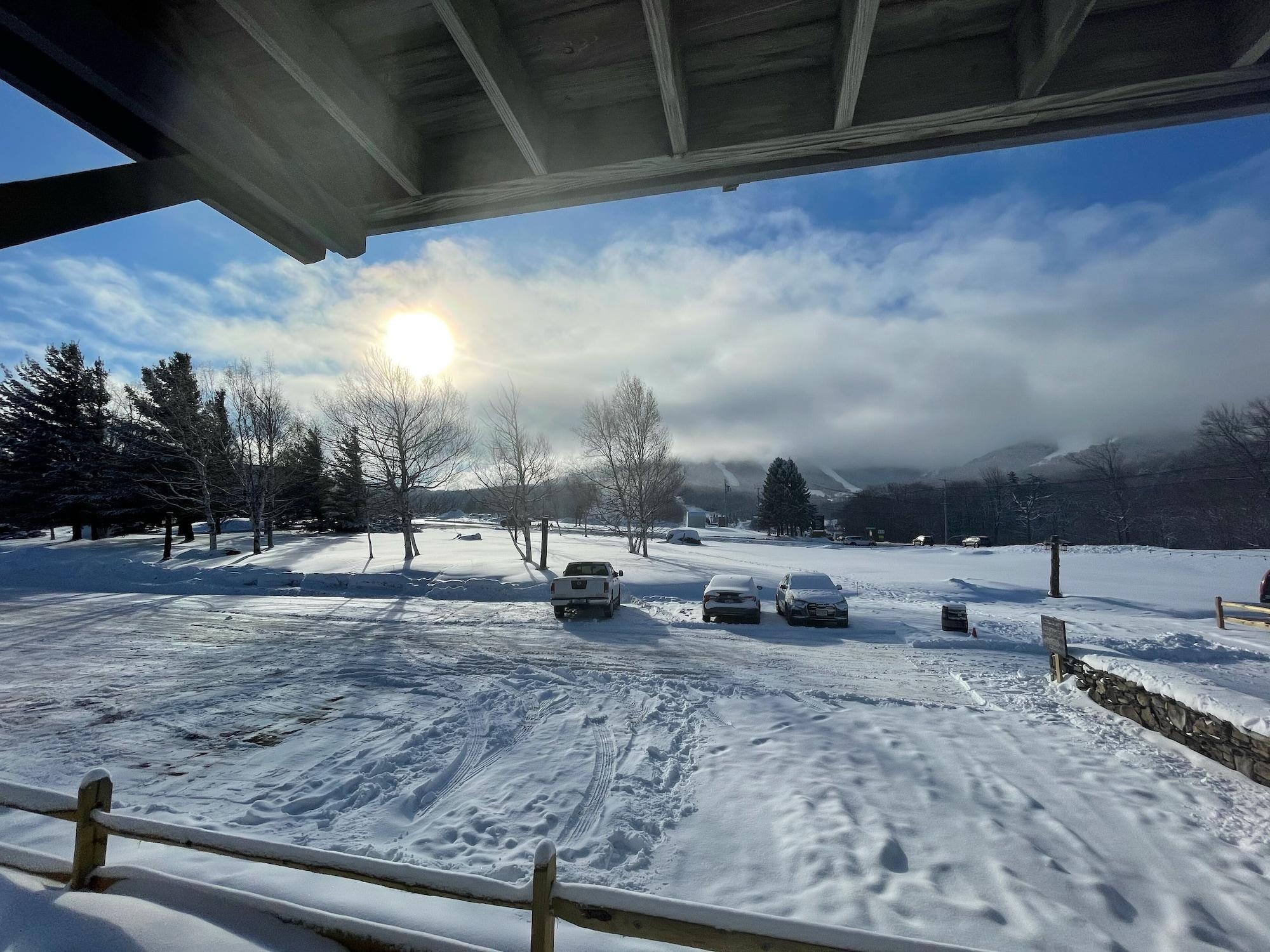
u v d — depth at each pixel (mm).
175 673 10812
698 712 8266
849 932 1959
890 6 2184
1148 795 5562
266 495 34156
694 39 2309
